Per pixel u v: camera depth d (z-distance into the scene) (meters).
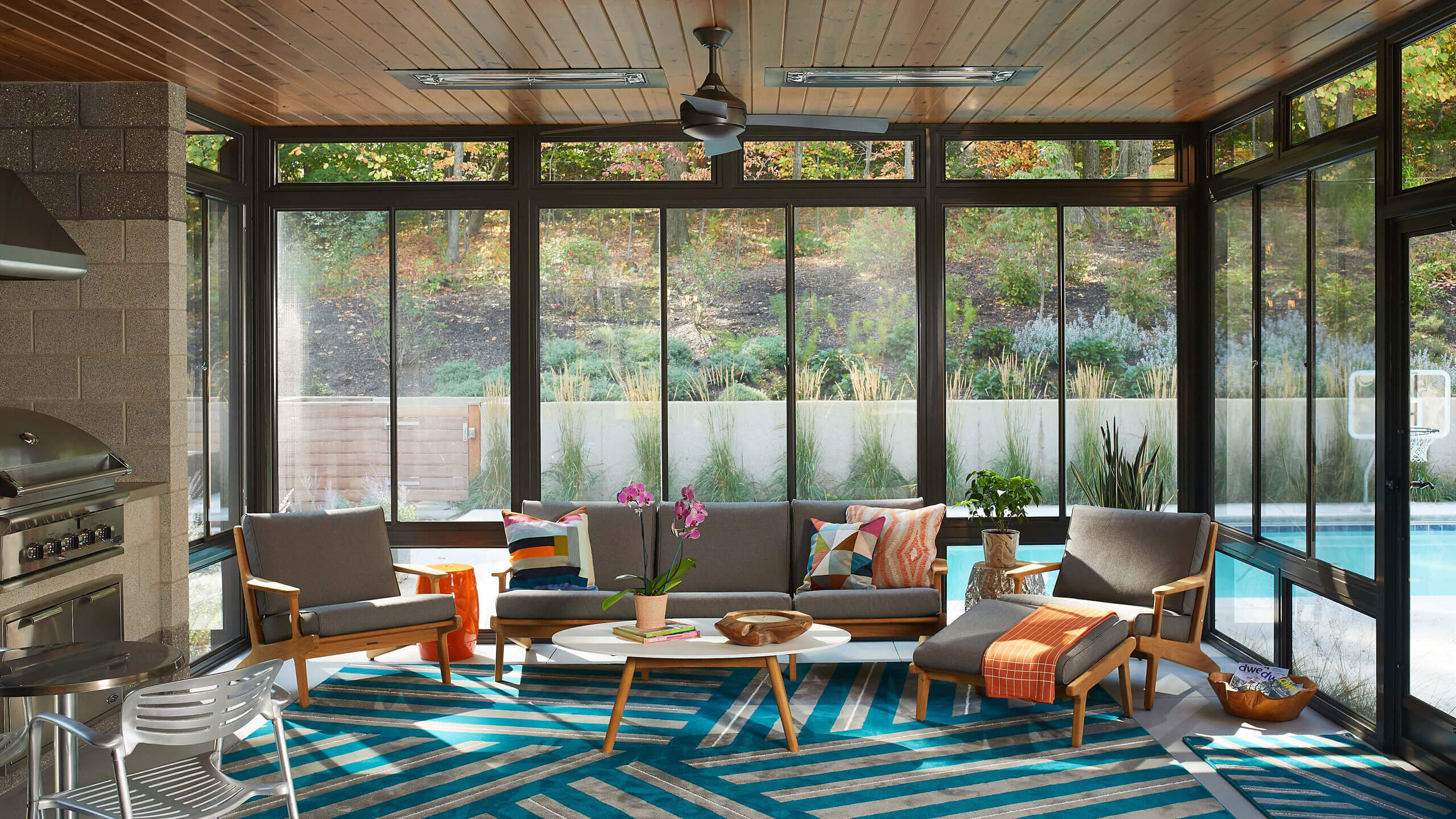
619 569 5.54
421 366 5.97
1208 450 5.83
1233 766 3.98
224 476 5.63
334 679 5.21
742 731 4.40
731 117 3.88
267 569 5.03
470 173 5.92
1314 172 4.71
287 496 5.97
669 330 5.95
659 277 5.95
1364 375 4.32
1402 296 4.09
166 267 4.87
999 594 5.43
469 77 4.72
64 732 2.83
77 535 4.09
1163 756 4.08
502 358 5.96
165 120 4.85
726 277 5.95
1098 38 4.22
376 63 4.50
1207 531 4.95
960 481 6.01
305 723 4.51
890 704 4.78
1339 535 4.54
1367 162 4.29
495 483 5.97
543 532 5.41
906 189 5.91
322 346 5.97
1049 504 6.00
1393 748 4.12
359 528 5.34
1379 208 4.15
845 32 4.12
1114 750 4.16
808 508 5.65
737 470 5.98
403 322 5.96
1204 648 5.74
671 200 5.92
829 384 5.97
